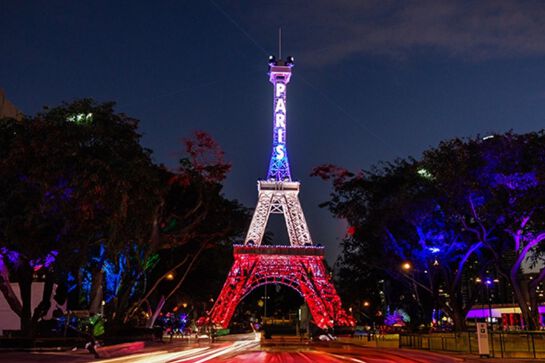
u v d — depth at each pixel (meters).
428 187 47.62
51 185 36.31
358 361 33.34
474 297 53.47
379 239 56.19
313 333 68.12
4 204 36.44
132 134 41.09
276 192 112.81
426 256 52.06
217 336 89.75
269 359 35.34
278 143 122.56
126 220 43.28
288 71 132.12
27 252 38.91
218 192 59.94
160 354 40.69
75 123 38.50
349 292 74.44
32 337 40.59
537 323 44.81
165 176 54.62
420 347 47.81
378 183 54.09
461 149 45.44
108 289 55.09
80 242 39.47
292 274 109.38
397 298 74.19
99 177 37.50
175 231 57.00
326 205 54.78
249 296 160.12
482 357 33.72
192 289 77.38
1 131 38.91
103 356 37.06
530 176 41.88
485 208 43.78
